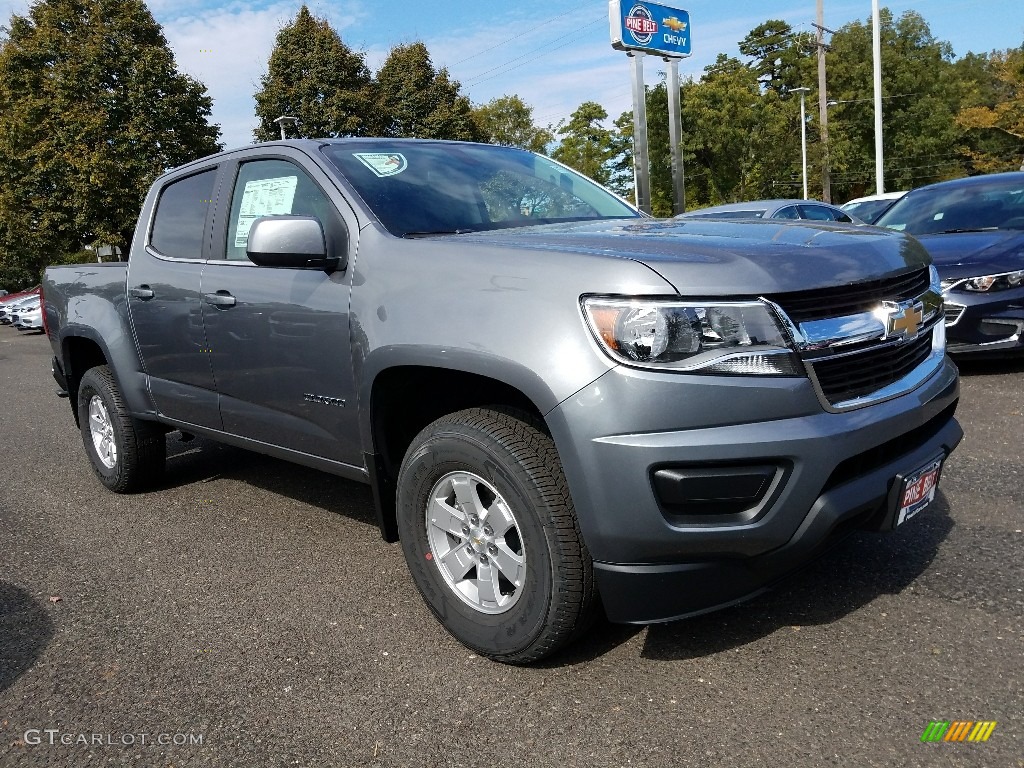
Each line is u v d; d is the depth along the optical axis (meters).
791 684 2.41
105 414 4.82
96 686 2.69
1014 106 37.72
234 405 3.71
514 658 2.56
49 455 6.32
